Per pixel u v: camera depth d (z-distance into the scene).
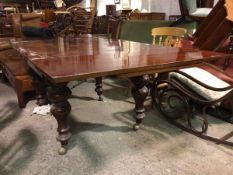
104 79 3.12
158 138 1.67
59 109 1.35
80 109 2.16
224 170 1.36
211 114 2.03
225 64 2.03
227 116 1.94
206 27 2.22
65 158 1.45
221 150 1.54
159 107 1.98
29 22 3.39
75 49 1.82
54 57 1.47
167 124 1.88
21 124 1.87
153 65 1.28
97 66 1.22
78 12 4.68
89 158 1.45
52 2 6.15
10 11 5.35
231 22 1.98
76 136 1.70
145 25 3.05
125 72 1.19
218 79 1.83
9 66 2.25
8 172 1.32
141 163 1.41
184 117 1.95
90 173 1.33
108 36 3.35
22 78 2.10
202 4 3.47
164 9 4.67
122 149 1.55
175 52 1.74
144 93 1.64
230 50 2.09
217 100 1.54
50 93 1.31
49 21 4.25
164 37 2.71
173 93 1.86
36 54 1.59
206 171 1.35
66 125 1.43
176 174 1.32
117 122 1.91
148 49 1.86
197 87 1.68
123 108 2.19
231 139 1.65
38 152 1.50
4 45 2.83
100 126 1.85
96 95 2.52
